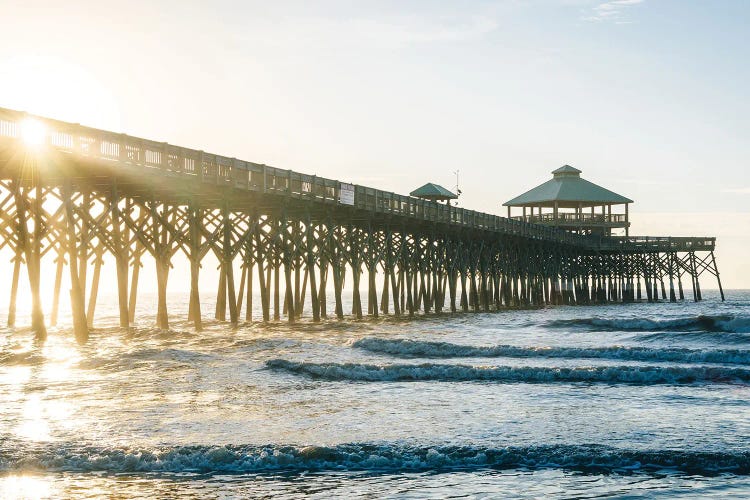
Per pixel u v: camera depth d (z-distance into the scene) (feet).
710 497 32.83
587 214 265.95
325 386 60.54
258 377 64.59
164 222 96.94
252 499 32.63
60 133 75.56
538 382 63.82
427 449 39.45
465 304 183.01
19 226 86.58
